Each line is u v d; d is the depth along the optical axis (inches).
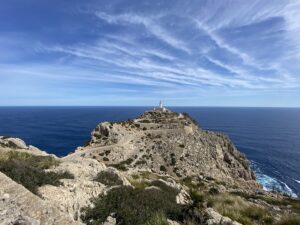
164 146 3597.4
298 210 897.5
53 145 5610.2
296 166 4471.0
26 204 356.2
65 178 592.1
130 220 459.5
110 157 3014.3
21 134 6889.8
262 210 668.7
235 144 6560.0
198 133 4421.8
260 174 4084.6
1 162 549.0
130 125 4293.8
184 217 499.2
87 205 497.7
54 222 335.9
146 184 849.5
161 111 5536.4
